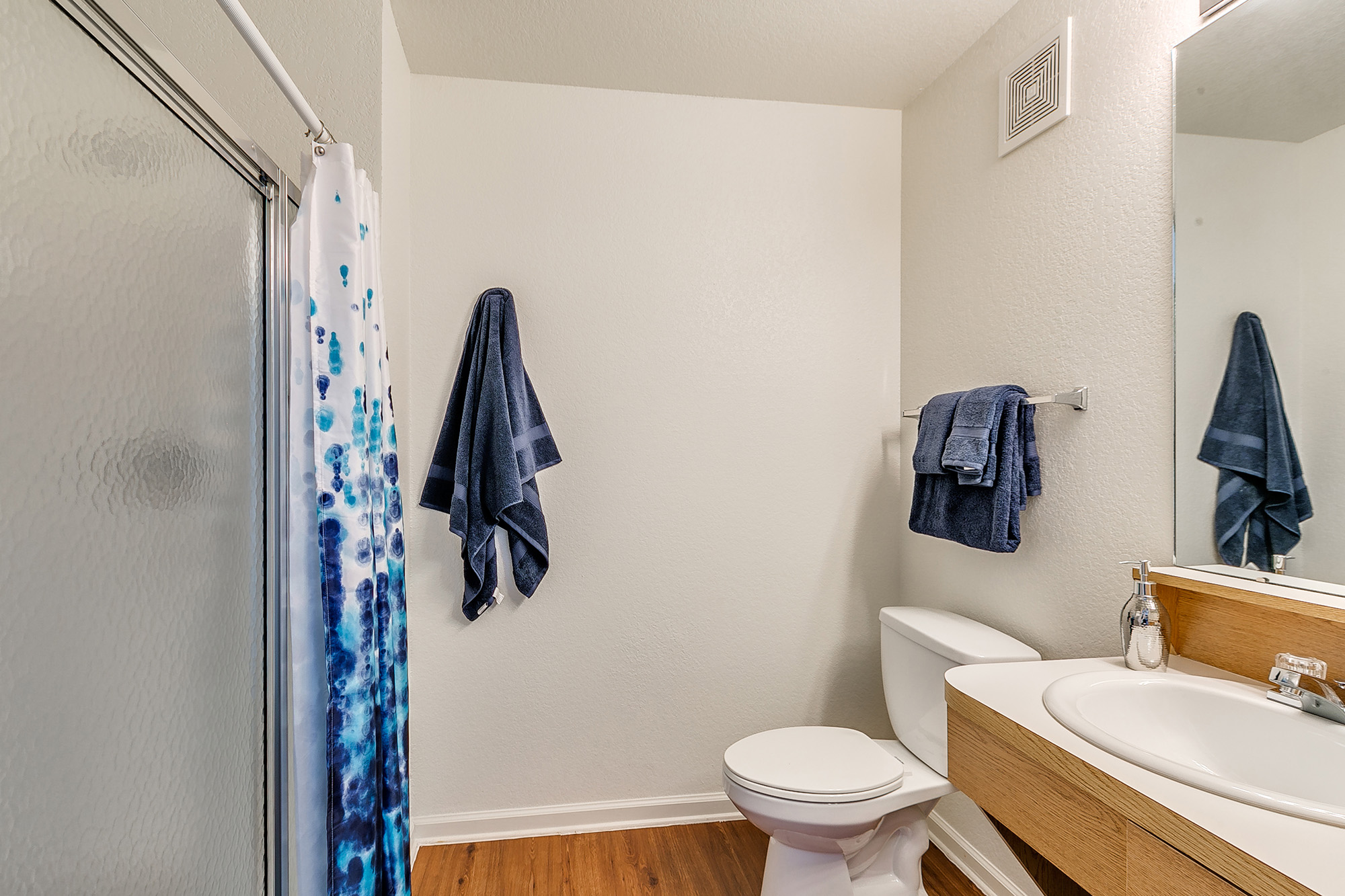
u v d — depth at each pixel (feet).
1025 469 5.35
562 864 6.36
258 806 3.26
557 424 6.94
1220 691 3.55
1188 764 3.53
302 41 5.39
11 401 1.83
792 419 7.36
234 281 3.05
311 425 3.51
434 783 6.77
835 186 7.45
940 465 5.68
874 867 5.33
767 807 4.81
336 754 3.39
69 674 2.03
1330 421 3.38
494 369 6.40
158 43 2.41
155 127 2.46
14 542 1.84
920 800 5.07
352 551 3.53
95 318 2.16
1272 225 3.66
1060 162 5.21
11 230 1.83
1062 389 5.17
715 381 7.21
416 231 6.70
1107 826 2.85
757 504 7.29
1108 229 4.76
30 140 1.89
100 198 2.18
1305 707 3.21
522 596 6.88
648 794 7.11
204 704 2.78
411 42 6.21
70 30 2.05
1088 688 3.72
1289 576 3.56
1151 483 4.41
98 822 2.14
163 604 2.51
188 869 2.65
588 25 5.99
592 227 7.00
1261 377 3.71
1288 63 3.59
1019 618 5.63
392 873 3.84
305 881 3.50
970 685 3.97
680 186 7.15
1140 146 4.51
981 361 6.14
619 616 7.06
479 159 6.82
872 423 7.51
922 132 7.15
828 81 6.95
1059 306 5.21
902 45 6.34
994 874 5.86
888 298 7.55
